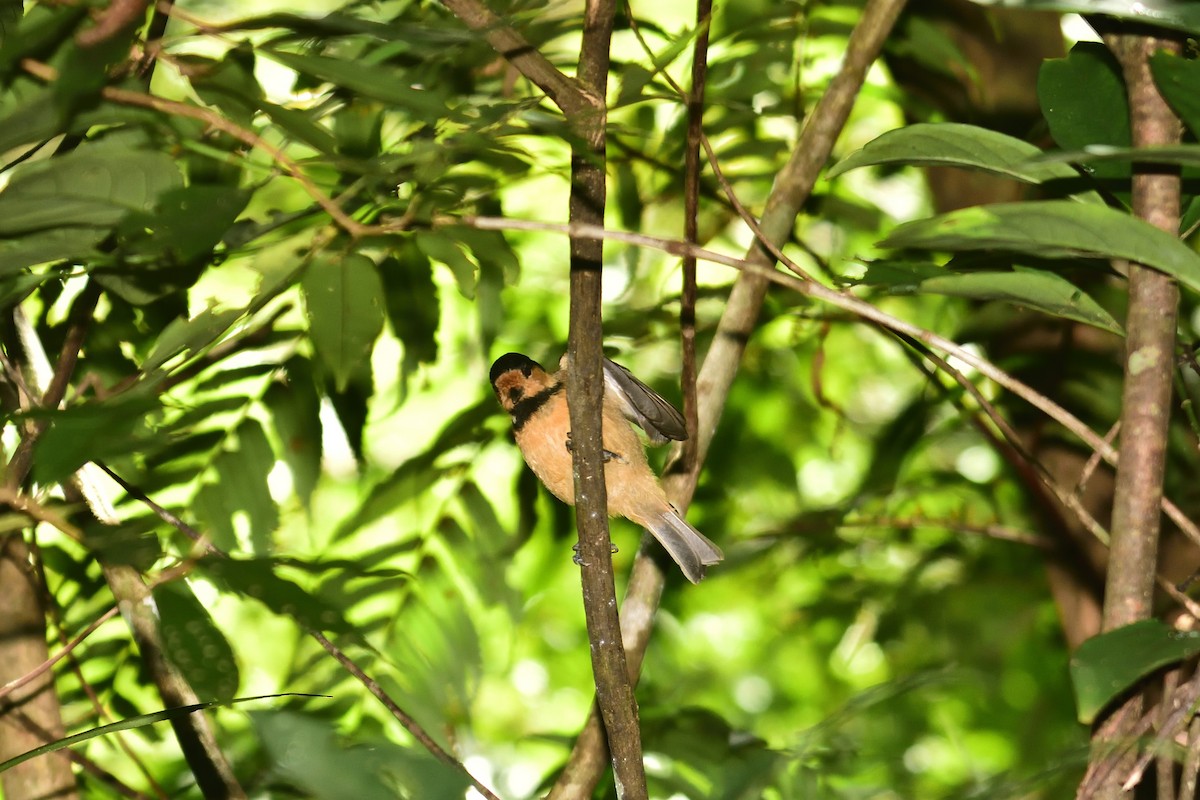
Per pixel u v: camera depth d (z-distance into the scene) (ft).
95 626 21.62
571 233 17.06
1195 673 16.47
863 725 44.01
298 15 16.62
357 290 21.49
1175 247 15.26
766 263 27.37
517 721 60.39
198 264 21.74
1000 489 44.01
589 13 18.35
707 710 31.78
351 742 18.47
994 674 45.01
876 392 57.06
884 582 45.24
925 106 36.09
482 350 32.40
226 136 21.84
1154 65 15.71
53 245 18.78
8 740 24.00
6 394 24.27
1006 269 21.13
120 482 21.65
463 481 31.42
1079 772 23.15
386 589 29.86
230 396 27.09
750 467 49.47
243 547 28.60
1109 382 33.01
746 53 32.71
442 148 17.93
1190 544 30.53
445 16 25.71
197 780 23.17
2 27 18.12
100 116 17.37
